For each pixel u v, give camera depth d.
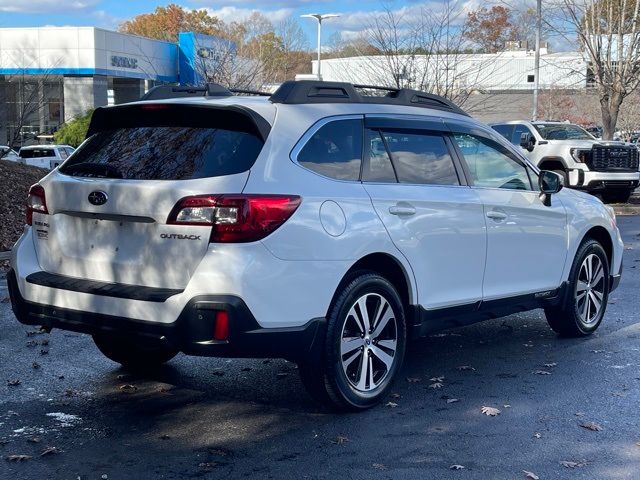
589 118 36.59
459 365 6.53
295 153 4.95
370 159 5.42
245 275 4.52
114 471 4.35
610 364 6.56
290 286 4.72
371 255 5.30
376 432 4.97
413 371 6.35
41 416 5.21
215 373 6.24
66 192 5.05
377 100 5.69
